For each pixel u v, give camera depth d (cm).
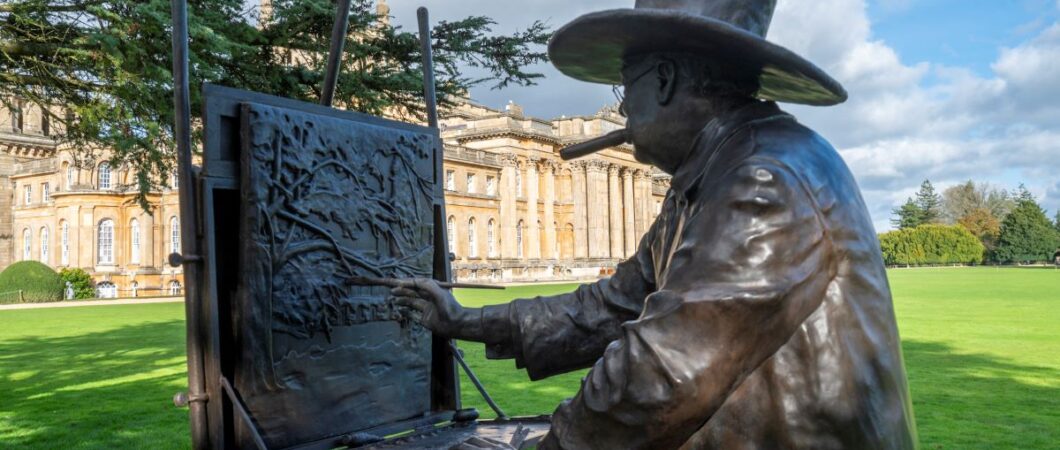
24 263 3806
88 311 2688
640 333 153
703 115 183
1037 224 10406
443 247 314
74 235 5153
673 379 146
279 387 239
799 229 154
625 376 152
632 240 7850
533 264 6850
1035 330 1573
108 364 1205
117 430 725
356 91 968
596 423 157
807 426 158
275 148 240
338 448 274
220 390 222
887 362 165
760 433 160
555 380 966
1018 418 718
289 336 244
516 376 1002
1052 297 2784
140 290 5116
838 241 161
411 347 292
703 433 164
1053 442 623
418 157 302
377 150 281
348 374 263
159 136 855
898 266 10650
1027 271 7031
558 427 165
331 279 258
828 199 162
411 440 266
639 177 8069
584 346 228
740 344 150
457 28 977
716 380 149
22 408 840
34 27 884
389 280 257
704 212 160
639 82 191
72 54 834
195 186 227
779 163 159
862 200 177
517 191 6881
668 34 176
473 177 6456
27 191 5734
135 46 780
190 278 223
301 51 1010
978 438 638
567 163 7444
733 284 149
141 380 1038
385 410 278
